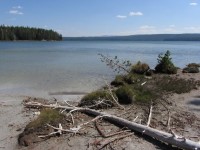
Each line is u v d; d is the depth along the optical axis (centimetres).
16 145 912
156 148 849
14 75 2380
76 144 885
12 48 7850
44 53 5656
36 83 2009
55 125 1009
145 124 1032
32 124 985
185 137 904
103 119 1090
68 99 1526
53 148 869
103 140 902
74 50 7062
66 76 2328
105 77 2258
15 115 1196
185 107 1287
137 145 867
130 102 1322
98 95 1291
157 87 1672
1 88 1823
